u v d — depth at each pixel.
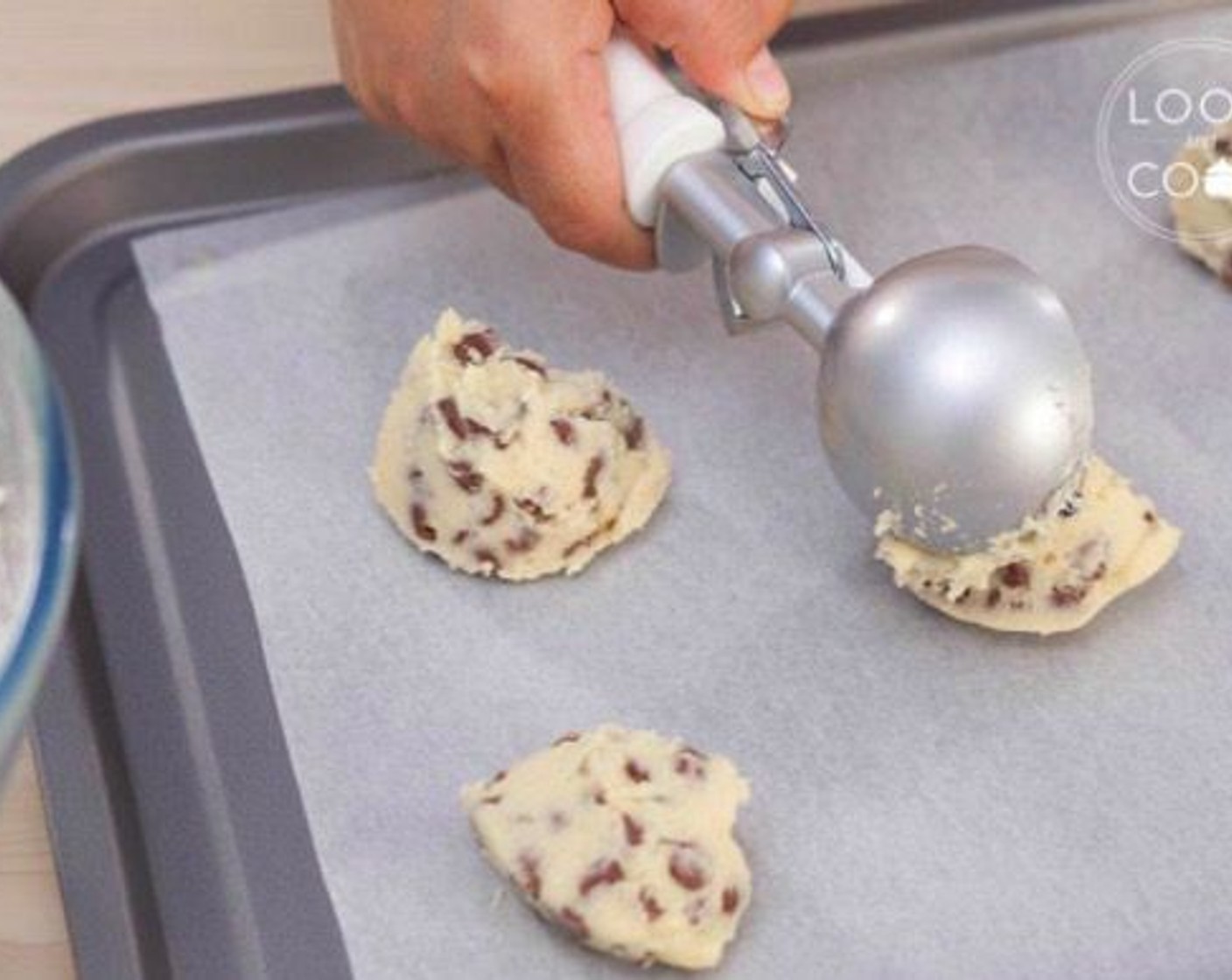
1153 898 0.86
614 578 0.99
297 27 1.25
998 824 0.89
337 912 0.84
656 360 1.09
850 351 0.86
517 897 0.84
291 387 1.06
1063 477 0.86
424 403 0.99
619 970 0.83
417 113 1.03
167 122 1.15
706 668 0.94
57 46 1.22
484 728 0.91
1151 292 1.13
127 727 0.91
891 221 1.16
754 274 0.89
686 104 0.95
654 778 0.85
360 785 0.89
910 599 0.97
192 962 0.82
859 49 1.24
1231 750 0.92
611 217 0.96
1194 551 1.00
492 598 0.97
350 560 0.98
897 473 0.86
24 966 0.81
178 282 1.10
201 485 1.02
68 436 0.66
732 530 1.01
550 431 0.98
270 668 0.93
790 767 0.90
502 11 0.94
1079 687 0.94
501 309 1.11
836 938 0.84
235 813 0.88
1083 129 1.21
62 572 0.64
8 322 0.67
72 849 0.84
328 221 1.14
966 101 1.22
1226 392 1.08
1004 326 0.84
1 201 1.11
